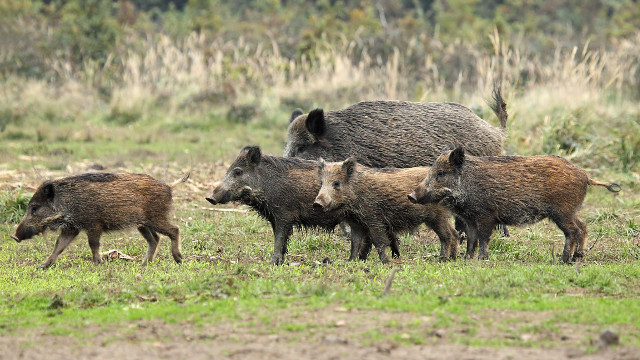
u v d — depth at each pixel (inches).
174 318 973.8
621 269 1241.4
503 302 1027.9
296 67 4269.2
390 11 6141.7
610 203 2053.4
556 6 6072.8
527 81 3619.6
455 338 875.4
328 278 1184.8
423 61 4190.5
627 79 3668.8
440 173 1387.8
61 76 4138.8
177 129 3558.1
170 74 4185.5
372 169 1432.1
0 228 1801.2
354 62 4338.1
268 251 1555.1
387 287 1064.8
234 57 4534.9
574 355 819.4
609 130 2839.6
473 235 1450.5
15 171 2358.5
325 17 5113.2
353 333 895.1
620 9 6008.9
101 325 964.0
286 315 971.9
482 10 6309.1
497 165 1403.8
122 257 1502.2
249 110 3713.1
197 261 1448.1
